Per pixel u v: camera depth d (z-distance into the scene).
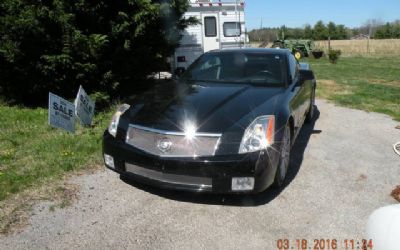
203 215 3.54
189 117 3.68
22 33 6.55
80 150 5.02
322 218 3.52
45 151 4.97
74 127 5.80
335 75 14.75
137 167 3.72
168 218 3.49
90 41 6.76
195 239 3.18
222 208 3.66
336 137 6.07
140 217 3.50
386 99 9.29
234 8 12.98
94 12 7.03
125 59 7.73
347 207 3.74
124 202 3.76
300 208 3.69
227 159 3.38
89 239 3.16
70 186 4.06
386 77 14.23
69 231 3.26
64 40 6.78
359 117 7.46
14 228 3.28
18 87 7.70
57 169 4.42
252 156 3.42
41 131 5.88
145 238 3.18
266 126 3.63
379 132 6.39
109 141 3.91
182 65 12.75
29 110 7.35
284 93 4.48
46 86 7.27
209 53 5.61
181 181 3.53
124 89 8.73
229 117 3.67
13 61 6.70
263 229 3.33
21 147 5.15
